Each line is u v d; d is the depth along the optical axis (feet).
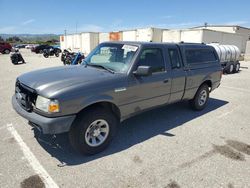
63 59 61.93
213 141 14.24
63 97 10.25
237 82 37.29
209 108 21.31
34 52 125.39
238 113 20.02
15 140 13.33
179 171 10.85
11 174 10.16
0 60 72.33
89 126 11.48
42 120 10.25
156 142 13.76
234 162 11.85
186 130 15.78
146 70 12.33
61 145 12.89
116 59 14.06
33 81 11.53
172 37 100.32
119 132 15.08
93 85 11.32
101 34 129.70
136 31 107.55
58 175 10.21
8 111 18.51
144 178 10.21
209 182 10.14
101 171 10.63
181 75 16.48
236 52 52.34
